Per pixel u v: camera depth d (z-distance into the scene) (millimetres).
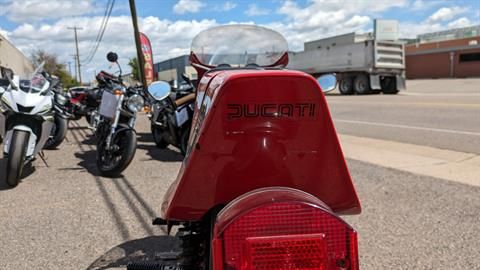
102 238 4059
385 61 25938
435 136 9523
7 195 5453
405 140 9258
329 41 39250
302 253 1704
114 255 3689
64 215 4691
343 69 27625
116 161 6312
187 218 2293
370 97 23078
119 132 6293
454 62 47812
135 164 7328
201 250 2445
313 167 2207
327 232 1748
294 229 1743
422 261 3492
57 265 3521
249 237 1715
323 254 1710
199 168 2188
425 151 7965
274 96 2064
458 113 13062
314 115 2111
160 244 3902
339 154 2195
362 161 7230
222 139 2131
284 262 1701
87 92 11875
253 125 2107
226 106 2068
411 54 51812
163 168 7000
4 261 3600
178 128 7367
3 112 5797
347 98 23016
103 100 6574
